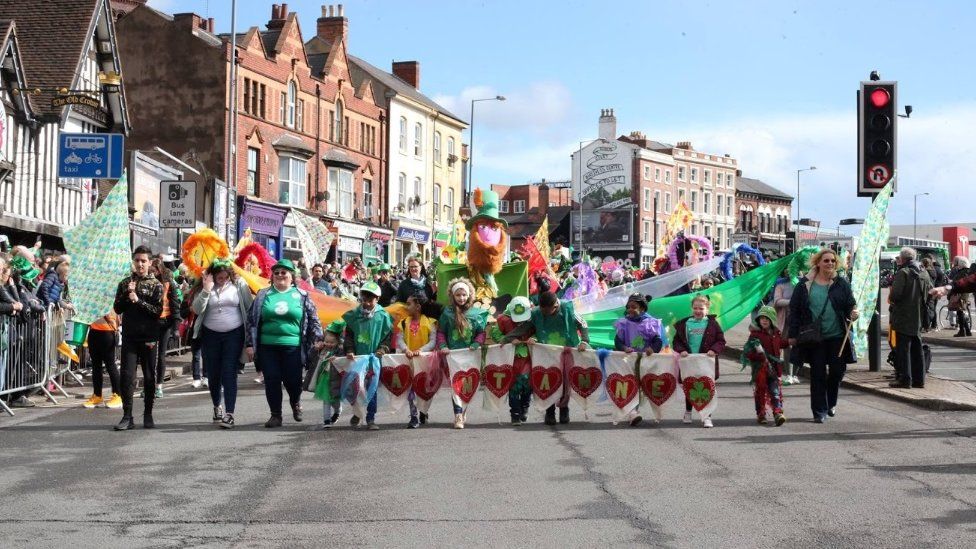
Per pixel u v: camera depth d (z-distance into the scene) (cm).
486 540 661
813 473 884
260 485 838
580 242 9588
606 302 1666
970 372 1814
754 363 1193
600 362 1212
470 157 6197
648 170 10000
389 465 930
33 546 647
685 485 833
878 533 677
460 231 2706
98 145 2683
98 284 1378
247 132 4534
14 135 2777
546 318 1217
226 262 1188
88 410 1359
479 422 1240
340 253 5331
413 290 1705
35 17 3142
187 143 4356
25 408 1380
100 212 1385
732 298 1659
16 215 2719
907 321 1443
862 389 1477
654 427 1180
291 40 4934
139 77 4403
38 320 1429
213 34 5003
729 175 11138
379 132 5916
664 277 1717
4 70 2720
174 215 2247
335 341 1209
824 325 1198
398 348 1222
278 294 1189
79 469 912
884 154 1516
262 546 647
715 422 1216
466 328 1201
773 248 7525
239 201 4425
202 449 1023
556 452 999
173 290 1504
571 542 655
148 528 693
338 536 672
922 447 1018
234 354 1184
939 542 654
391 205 6038
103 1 3194
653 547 643
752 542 655
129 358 1168
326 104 5281
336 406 1183
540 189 11569
